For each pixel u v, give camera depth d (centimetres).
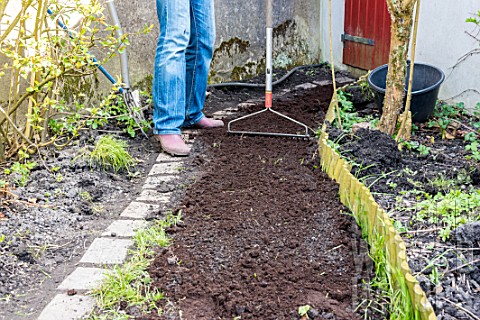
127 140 449
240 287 262
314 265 278
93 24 479
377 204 292
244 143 441
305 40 669
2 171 383
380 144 386
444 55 507
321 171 380
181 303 254
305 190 356
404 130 417
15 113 410
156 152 432
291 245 296
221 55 604
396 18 389
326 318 239
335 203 335
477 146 409
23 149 402
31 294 263
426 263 264
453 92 504
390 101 412
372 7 593
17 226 314
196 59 454
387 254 261
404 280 232
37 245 300
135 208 344
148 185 376
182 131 470
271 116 499
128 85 459
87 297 258
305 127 442
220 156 418
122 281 263
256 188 362
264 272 273
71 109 475
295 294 256
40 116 414
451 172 360
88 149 414
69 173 383
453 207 301
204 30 446
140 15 527
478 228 275
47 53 400
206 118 481
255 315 244
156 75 423
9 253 289
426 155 394
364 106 511
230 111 523
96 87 497
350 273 272
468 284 249
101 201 356
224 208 338
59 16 414
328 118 452
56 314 246
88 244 304
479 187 343
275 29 638
